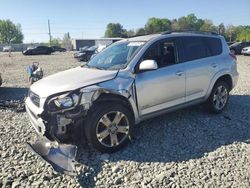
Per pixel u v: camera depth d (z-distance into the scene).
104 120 4.36
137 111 4.78
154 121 5.85
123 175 3.86
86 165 4.12
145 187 3.57
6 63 24.19
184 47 5.55
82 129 4.34
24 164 4.23
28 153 4.59
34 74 10.27
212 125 5.66
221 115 6.27
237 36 92.69
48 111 4.14
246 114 6.38
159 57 5.13
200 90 5.75
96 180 3.77
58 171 3.82
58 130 4.12
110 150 4.46
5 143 4.98
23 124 6.02
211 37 6.17
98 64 5.31
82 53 25.95
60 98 4.11
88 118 4.26
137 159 4.30
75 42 77.19
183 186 3.56
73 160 4.02
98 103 4.34
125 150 4.58
